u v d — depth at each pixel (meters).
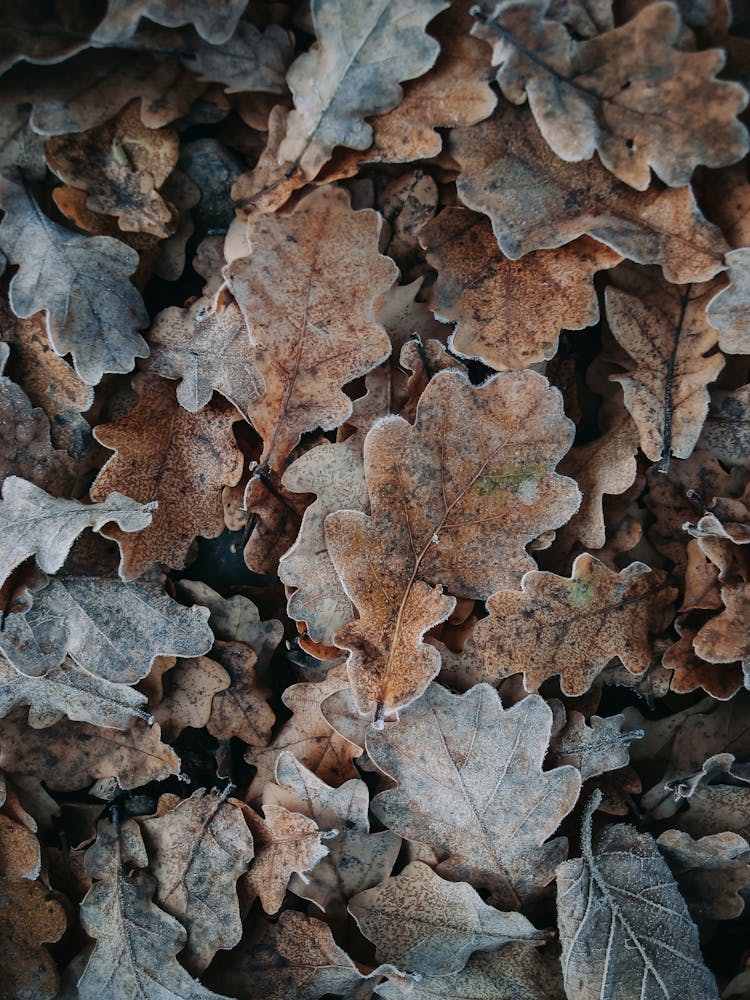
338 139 0.38
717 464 0.41
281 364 0.39
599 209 0.38
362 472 0.40
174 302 0.42
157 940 0.41
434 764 0.40
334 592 0.40
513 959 0.41
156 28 0.38
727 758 0.41
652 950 0.39
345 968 0.41
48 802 0.42
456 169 0.39
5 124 0.39
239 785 0.43
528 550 0.40
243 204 0.40
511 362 0.39
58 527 0.40
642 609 0.41
